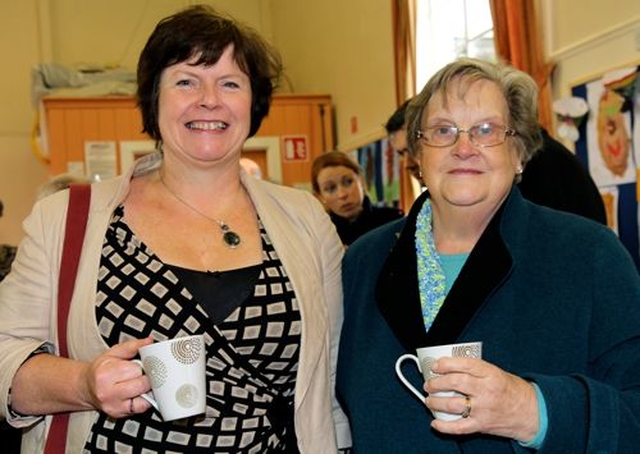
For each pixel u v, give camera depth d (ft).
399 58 15.07
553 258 4.23
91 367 3.78
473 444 4.15
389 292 4.65
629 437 3.63
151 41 4.73
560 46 10.39
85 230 4.53
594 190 6.98
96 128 18.81
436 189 4.45
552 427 3.56
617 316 3.93
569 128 9.90
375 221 11.98
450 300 4.33
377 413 4.45
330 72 20.20
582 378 3.76
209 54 4.62
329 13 19.90
